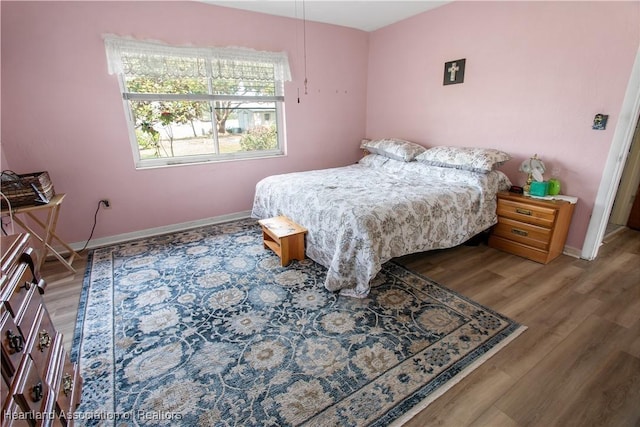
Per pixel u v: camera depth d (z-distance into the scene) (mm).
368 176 3197
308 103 3930
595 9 2283
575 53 2434
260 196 3291
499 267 2512
